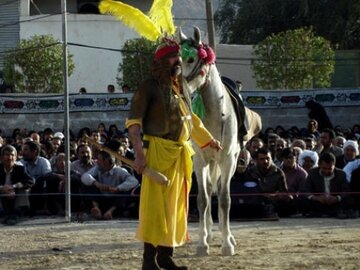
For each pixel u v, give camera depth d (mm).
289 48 34531
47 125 26844
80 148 17625
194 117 9812
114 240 13617
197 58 11625
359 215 16984
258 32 47344
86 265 11383
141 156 9023
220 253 12250
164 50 9367
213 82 12016
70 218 16359
